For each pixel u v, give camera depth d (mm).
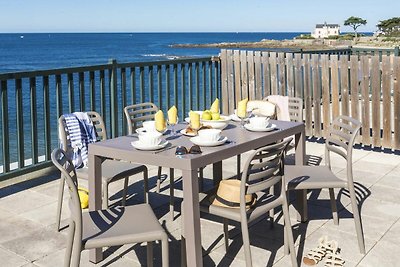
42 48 74562
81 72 5531
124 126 6152
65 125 4062
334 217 3910
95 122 4535
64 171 2596
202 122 3803
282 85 7020
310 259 3271
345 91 6523
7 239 3674
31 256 3400
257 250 3486
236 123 4055
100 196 3357
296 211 4055
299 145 4062
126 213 3010
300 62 6863
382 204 4379
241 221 2945
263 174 3018
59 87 5301
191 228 2861
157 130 3584
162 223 3998
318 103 6797
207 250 3479
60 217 3854
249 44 94375
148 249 3000
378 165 5656
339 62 6523
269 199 3256
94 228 2785
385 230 3812
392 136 6641
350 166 3525
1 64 44375
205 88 7305
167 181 5102
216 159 3023
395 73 6016
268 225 3928
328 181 3578
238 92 7426
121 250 3494
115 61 5887
